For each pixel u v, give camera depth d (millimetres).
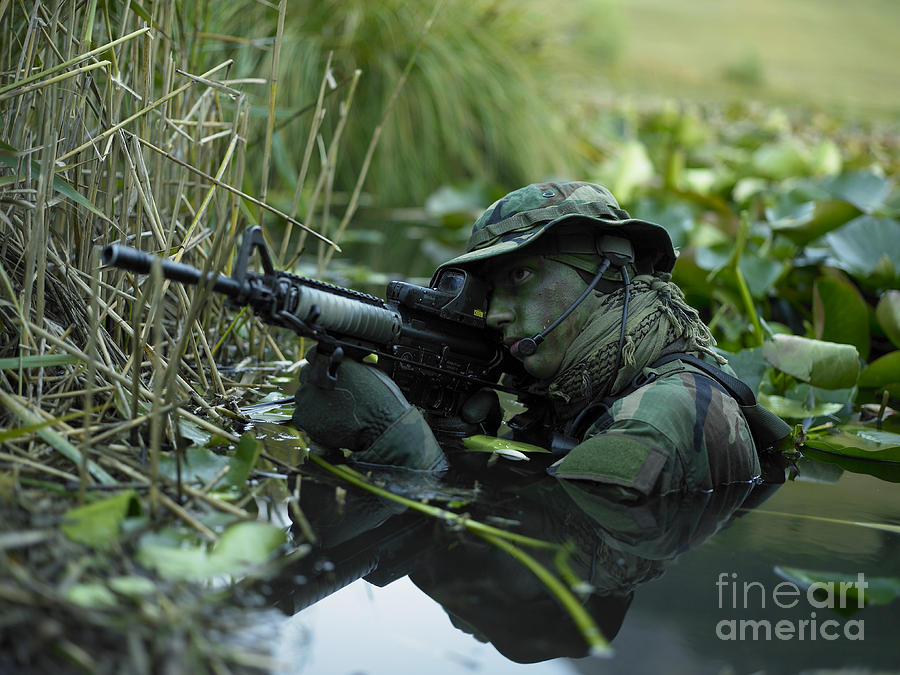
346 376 1794
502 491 1718
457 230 5543
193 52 2586
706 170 6750
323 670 1101
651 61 18922
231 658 1087
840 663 1167
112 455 1577
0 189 1941
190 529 1386
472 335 2057
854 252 3451
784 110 13688
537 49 7402
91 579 1158
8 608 1047
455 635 1203
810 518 1688
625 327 1956
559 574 1374
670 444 1769
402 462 1794
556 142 6785
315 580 1313
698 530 1594
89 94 2152
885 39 22875
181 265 1560
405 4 6129
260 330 2662
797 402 2467
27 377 1739
